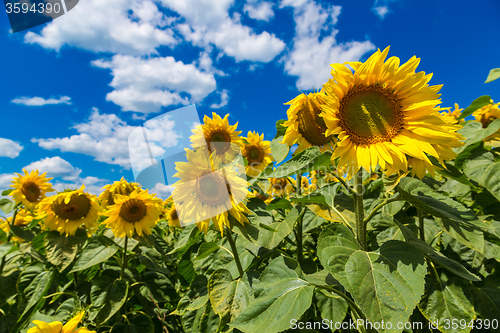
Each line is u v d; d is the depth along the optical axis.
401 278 1.60
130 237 3.87
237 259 2.74
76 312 3.09
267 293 2.03
